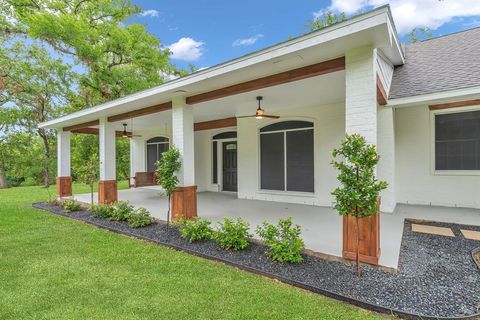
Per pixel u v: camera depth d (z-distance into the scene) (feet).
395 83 20.26
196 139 34.30
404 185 22.44
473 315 7.30
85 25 46.03
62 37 43.09
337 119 22.09
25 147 55.67
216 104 22.17
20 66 45.42
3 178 54.34
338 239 13.60
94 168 24.30
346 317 7.55
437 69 20.07
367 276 9.65
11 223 19.25
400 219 17.34
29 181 59.67
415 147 21.95
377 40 10.21
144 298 8.68
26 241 14.84
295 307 8.05
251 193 27.48
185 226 14.96
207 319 7.53
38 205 26.78
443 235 14.26
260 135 27.02
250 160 27.50
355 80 10.99
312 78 15.02
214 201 26.08
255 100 20.76
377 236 10.45
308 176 24.18
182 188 17.99
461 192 20.52
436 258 11.22
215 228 16.06
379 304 7.89
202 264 11.41
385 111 19.47
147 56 52.65
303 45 10.77
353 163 9.71
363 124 10.84
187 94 17.79
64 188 32.09
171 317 7.66
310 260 11.13
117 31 48.39
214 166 34.14
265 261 11.17
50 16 42.22
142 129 39.50
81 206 24.66
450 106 20.56
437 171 21.34
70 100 52.21
